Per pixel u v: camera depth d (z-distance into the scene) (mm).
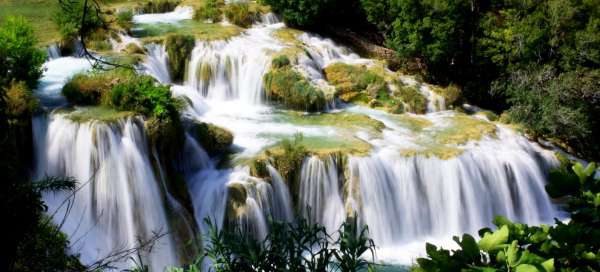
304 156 19922
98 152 16625
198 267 7230
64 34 24844
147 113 18078
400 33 31078
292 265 6180
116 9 32531
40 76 19719
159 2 34656
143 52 26234
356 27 35656
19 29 19297
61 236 11016
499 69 30562
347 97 27484
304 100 25719
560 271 4289
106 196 16672
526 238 4508
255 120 24375
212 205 18359
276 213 19172
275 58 27109
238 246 6383
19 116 16516
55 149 17094
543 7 29609
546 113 26609
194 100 24828
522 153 23453
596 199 4703
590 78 27531
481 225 21750
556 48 29219
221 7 34281
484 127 25141
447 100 28234
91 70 21594
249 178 18891
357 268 6484
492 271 3973
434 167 21250
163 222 17188
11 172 7156
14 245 7004
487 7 31641
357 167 20125
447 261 4238
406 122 25547
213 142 20375
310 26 33906
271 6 34406
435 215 21172
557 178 4918
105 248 16188
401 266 18641
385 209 20359
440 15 30141
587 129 27188
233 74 27422
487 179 22094
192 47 27531
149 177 17375
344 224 6773
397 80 28406
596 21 28094
